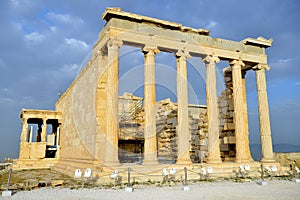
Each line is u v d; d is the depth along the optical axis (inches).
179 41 877.2
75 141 1068.5
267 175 868.6
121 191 569.6
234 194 555.8
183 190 590.9
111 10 781.3
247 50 1024.2
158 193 551.5
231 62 999.0
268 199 509.4
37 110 1430.9
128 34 797.2
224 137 1079.6
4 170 1245.1
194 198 507.5
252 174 855.1
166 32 860.6
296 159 1061.1
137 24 820.0
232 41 994.7
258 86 1042.1
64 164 1111.0
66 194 536.1
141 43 813.9
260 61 1045.2
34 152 1358.3
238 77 984.3
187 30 909.8
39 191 569.9
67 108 1300.4
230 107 1099.3
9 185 602.5
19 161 1307.8
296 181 743.7
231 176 822.5
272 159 982.4
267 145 990.4
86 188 606.2
